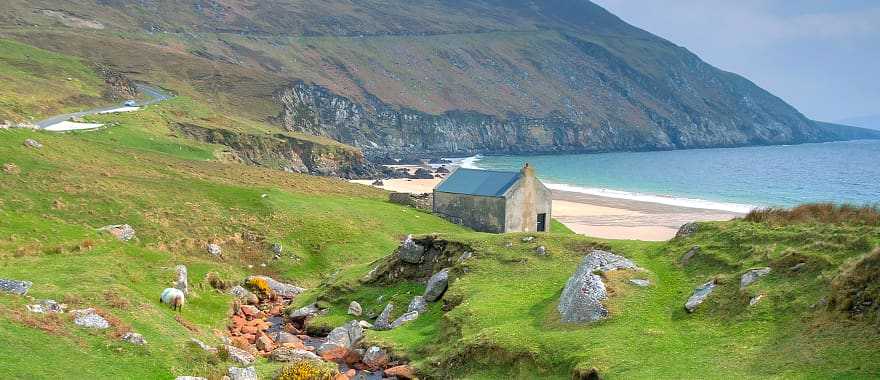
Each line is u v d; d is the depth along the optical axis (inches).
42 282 1403.8
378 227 2874.0
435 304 1653.5
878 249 1028.5
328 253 2529.5
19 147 2785.4
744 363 984.3
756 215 1526.8
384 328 1631.4
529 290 1510.8
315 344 1593.3
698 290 1267.2
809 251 1219.2
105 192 2576.3
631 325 1198.3
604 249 1657.2
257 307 1941.4
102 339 1146.7
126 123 4845.0
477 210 2997.0
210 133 5674.2
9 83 5413.4
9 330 1060.5
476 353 1254.3
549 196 3085.6
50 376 968.9
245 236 2546.8
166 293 1513.3
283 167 6023.6
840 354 919.7
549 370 1152.2
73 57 7268.7
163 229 2389.3
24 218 1987.0
